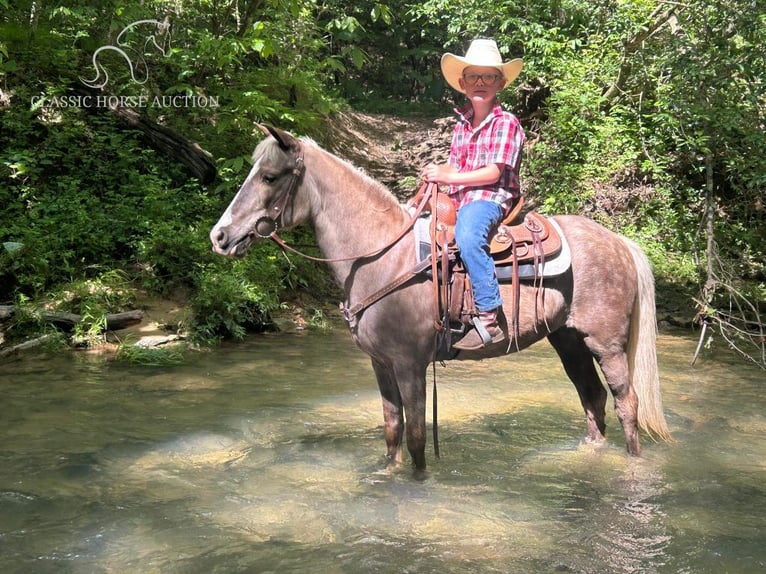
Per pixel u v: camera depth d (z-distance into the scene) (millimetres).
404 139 17438
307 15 12227
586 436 4836
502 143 3916
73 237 8000
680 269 9938
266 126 3791
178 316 7621
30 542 3299
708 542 3346
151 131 9875
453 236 3953
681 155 11000
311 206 3957
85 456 4383
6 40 10070
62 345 6941
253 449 4605
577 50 12883
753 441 4812
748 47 8781
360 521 3562
